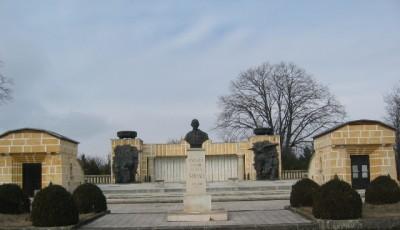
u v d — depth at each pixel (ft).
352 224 62.90
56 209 63.26
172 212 70.85
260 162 140.87
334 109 197.67
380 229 62.44
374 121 108.47
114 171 141.59
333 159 108.17
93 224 68.23
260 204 95.55
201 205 71.67
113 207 95.61
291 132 198.29
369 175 108.58
